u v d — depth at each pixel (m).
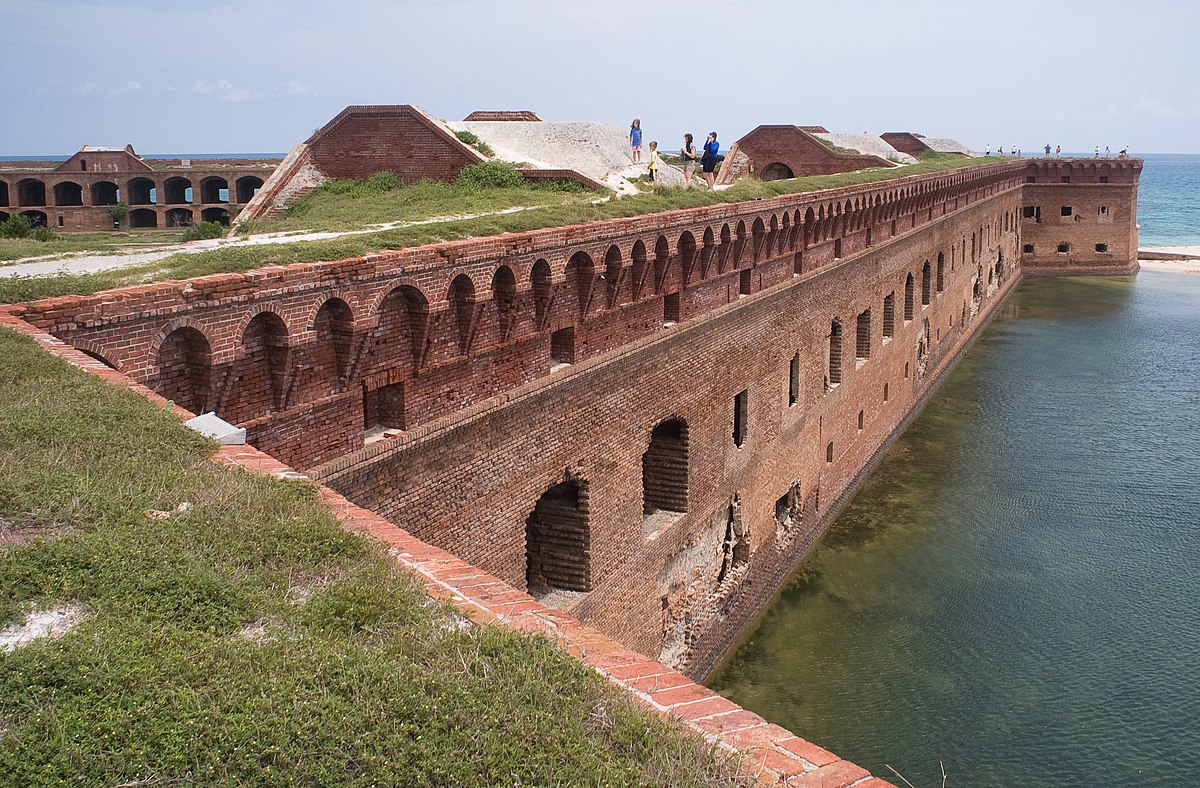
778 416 28.08
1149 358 58.19
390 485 13.92
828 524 33.28
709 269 22.70
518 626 7.05
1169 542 30.94
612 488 19.41
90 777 5.08
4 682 5.62
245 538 7.60
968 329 61.91
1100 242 91.56
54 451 8.23
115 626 6.25
